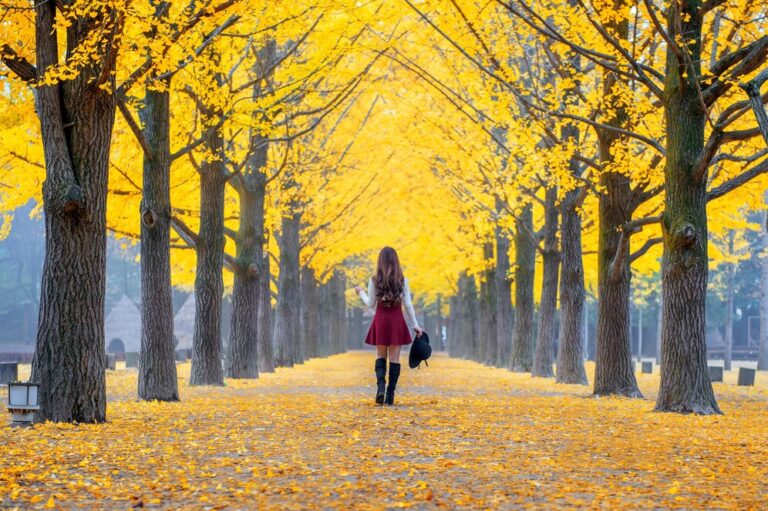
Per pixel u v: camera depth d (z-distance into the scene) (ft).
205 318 61.98
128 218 58.85
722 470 21.42
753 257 233.55
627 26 48.32
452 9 49.39
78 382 31.04
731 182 40.11
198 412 36.70
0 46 30.81
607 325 53.42
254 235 75.82
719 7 42.04
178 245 67.21
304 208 100.17
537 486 18.42
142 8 34.68
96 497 17.28
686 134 39.99
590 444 26.37
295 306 109.19
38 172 52.44
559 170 50.93
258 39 55.98
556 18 47.62
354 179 107.45
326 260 125.49
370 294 37.09
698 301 39.99
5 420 32.71
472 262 110.42
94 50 29.50
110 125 31.68
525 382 71.26
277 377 79.15
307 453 23.32
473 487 18.29
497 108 52.49
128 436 27.20
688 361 39.99
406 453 23.40
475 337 150.51
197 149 54.70
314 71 52.06
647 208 67.51
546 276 82.69
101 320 31.76
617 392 53.16
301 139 88.94
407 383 68.08
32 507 16.30
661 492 18.13
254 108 49.24
